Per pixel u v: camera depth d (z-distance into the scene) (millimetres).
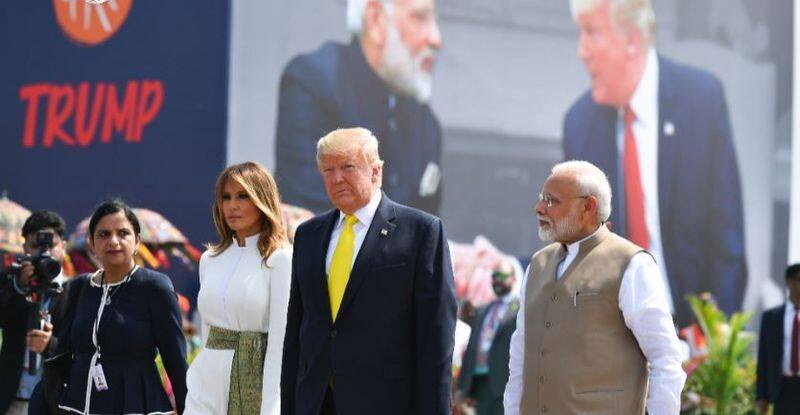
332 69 22000
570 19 24359
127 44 22688
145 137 22344
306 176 21703
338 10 22109
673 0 25438
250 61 21625
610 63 24703
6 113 23969
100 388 8656
